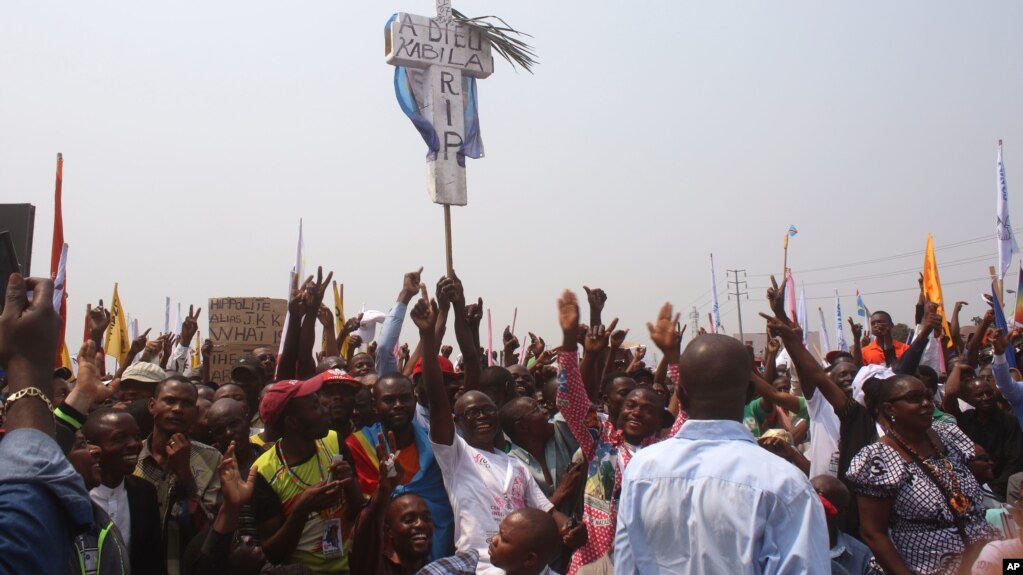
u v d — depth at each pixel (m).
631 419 5.23
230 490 4.38
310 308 7.01
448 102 8.02
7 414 2.51
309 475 4.96
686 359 3.38
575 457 5.81
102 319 6.90
